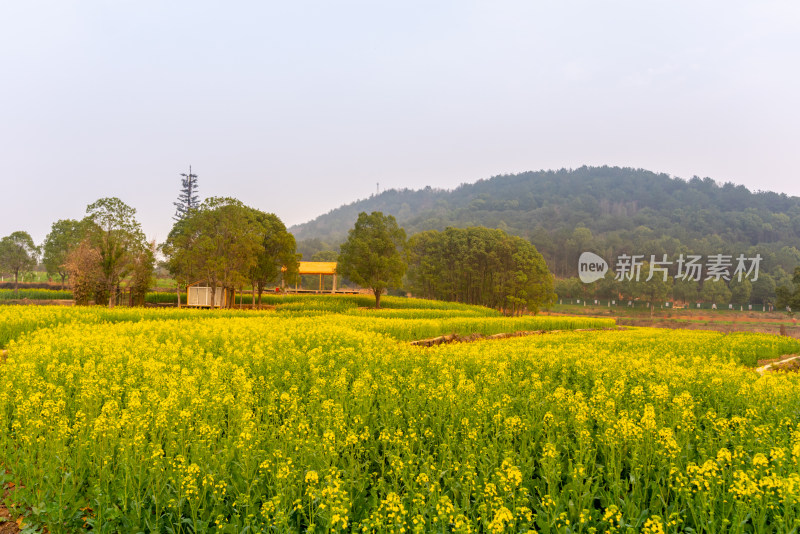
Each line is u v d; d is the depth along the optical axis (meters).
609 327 49.91
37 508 6.00
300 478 6.17
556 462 6.39
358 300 57.19
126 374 11.57
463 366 13.21
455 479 6.26
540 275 74.88
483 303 81.75
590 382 11.93
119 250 40.69
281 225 54.38
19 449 7.00
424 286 84.56
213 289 44.44
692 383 11.16
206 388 10.00
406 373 12.37
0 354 14.95
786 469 6.20
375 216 54.34
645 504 5.94
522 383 10.59
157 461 5.99
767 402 9.37
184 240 45.75
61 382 10.86
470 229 83.00
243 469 6.27
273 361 12.90
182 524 5.85
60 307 27.92
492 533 4.71
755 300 92.88
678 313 89.44
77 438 7.03
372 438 7.64
